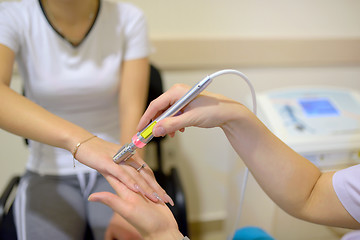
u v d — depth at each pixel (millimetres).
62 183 818
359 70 1292
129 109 814
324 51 1199
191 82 1168
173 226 427
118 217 709
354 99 923
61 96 800
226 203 1348
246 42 1130
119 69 856
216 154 1299
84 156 495
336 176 486
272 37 1143
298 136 793
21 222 714
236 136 464
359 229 491
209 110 415
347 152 802
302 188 488
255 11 1118
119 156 467
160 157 1121
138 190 454
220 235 1483
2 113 543
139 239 670
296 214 507
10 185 901
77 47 773
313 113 862
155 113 463
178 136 1239
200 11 1081
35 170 837
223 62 1148
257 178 502
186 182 1350
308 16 1163
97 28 791
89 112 852
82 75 793
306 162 511
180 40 1086
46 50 762
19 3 754
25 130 539
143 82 864
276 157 476
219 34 1130
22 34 732
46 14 739
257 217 904
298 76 1256
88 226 795
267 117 851
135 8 868
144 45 867
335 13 1174
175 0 1050
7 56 679
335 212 478
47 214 730
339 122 835
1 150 1149
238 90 1222
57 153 818
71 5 733
